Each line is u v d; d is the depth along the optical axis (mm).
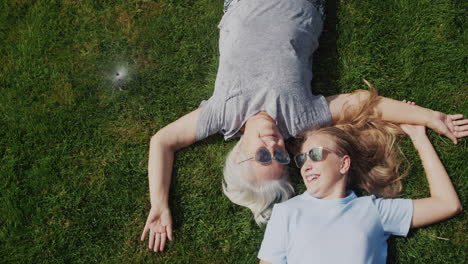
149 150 3453
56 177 3457
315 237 2947
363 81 3490
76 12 3703
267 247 3051
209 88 3576
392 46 3520
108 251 3352
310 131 3178
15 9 3691
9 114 3561
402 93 3441
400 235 3092
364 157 3275
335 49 3559
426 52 3480
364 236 2930
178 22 3668
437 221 3102
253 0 3295
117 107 3570
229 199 3381
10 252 3340
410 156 3332
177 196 3416
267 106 3078
